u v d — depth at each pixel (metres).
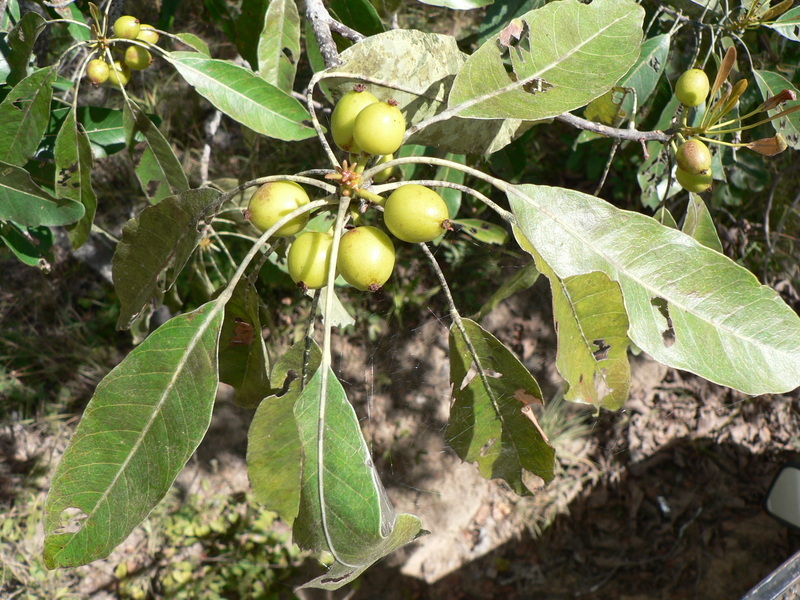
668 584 1.00
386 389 1.08
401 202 0.33
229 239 0.95
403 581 1.04
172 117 1.04
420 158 0.35
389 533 0.32
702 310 0.36
